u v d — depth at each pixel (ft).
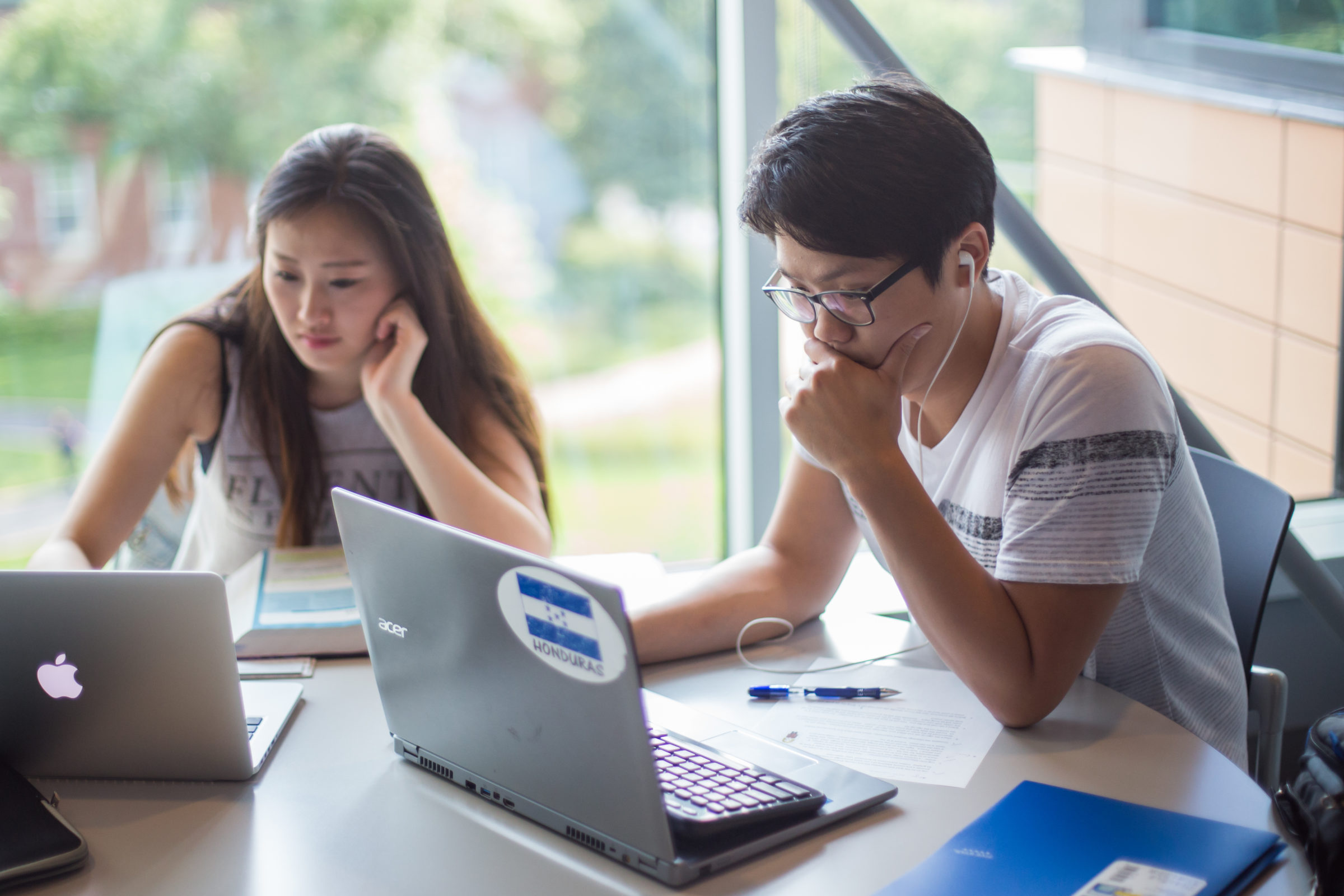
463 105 7.67
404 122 7.57
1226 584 4.04
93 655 2.85
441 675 2.77
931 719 3.22
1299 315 6.94
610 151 7.84
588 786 2.49
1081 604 3.15
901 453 3.35
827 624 4.08
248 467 5.18
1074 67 6.53
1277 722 4.07
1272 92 6.64
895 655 3.75
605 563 4.98
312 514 5.19
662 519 8.27
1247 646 3.90
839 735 3.14
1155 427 3.24
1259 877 2.39
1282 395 7.02
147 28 6.73
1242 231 6.79
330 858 2.57
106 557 4.89
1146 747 3.01
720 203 6.79
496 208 7.91
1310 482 7.19
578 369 8.29
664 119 7.77
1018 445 3.42
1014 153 6.55
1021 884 2.34
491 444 5.27
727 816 2.51
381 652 2.97
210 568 5.32
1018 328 3.58
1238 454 7.04
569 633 2.32
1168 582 3.54
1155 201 6.72
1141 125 6.64
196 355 5.08
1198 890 2.27
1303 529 6.88
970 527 3.65
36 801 2.79
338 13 7.19
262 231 4.82
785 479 4.25
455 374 5.20
